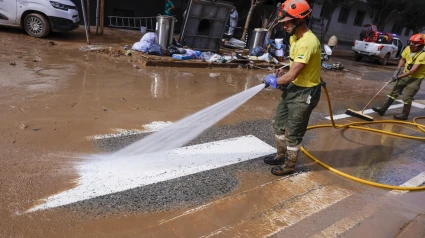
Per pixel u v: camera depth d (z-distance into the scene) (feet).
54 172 10.11
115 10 49.75
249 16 46.39
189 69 29.14
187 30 34.32
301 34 10.12
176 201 9.50
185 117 16.49
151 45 29.91
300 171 12.48
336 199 10.77
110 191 9.53
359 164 13.91
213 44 36.91
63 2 31.22
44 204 8.59
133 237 7.84
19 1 30.19
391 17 79.87
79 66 24.26
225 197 10.05
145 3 51.65
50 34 35.32
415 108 26.45
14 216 8.02
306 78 10.32
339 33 82.48
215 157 12.65
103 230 7.95
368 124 20.07
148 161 11.60
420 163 14.75
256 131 16.01
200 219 8.84
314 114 20.83
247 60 33.76
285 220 9.28
